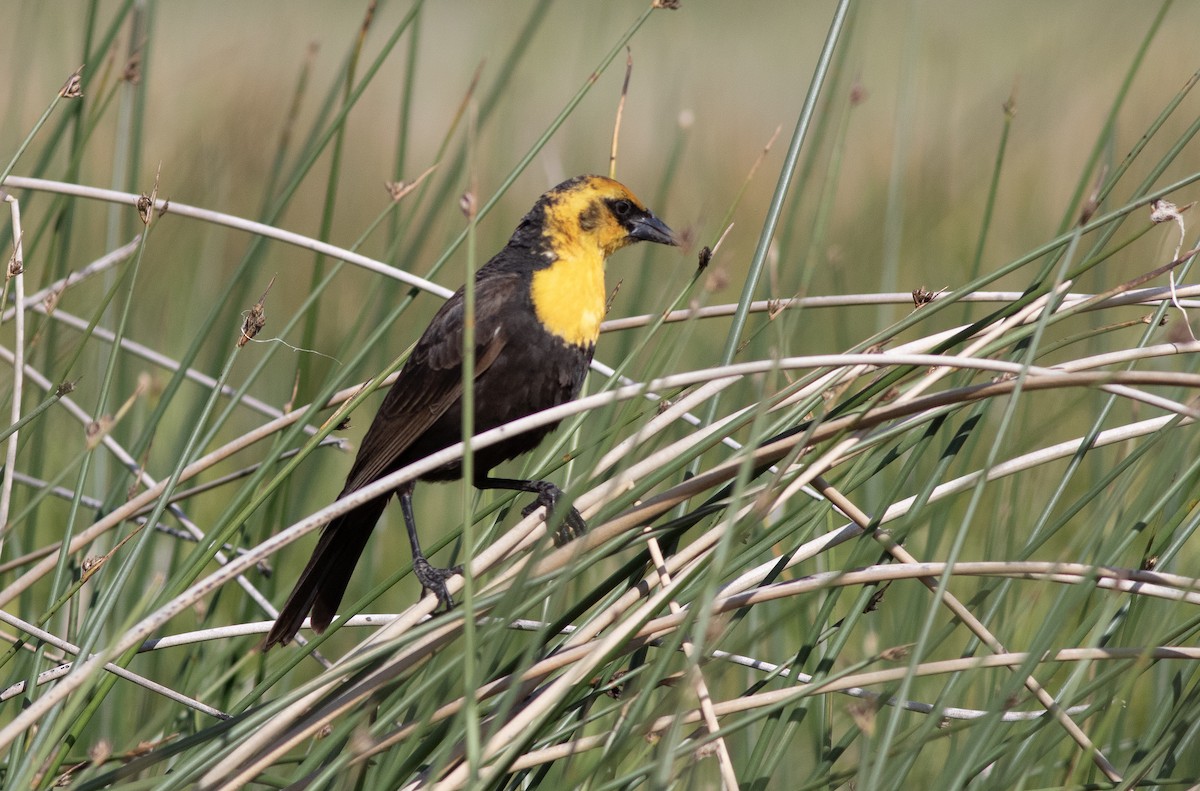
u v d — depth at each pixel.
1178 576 6.51
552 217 8.89
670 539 6.92
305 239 8.14
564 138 18.55
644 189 18.89
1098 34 15.81
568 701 6.59
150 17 10.05
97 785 6.27
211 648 9.12
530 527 6.84
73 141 9.62
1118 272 12.93
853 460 7.35
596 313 8.94
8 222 9.63
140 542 6.90
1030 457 6.91
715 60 25.08
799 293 7.09
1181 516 6.80
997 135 17.72
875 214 13.96
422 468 6.12
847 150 19.34
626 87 8.96
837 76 10.17
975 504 5.77
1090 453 9.93
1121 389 6.32
